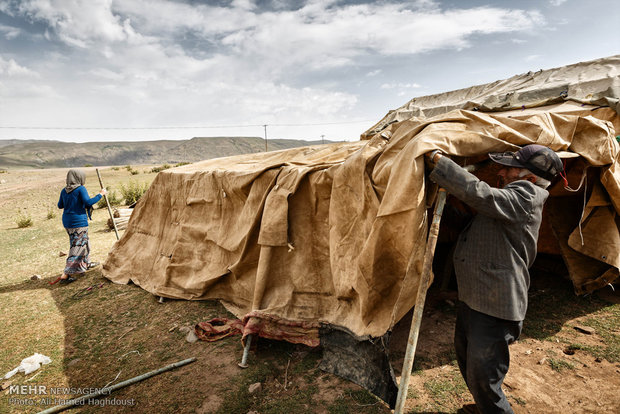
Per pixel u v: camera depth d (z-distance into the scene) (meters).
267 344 3.85
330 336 3.43
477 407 2.47
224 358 3.66
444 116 2.85
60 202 6.45
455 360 3.27
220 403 2.98
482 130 2.67
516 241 2.12
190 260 5.51
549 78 6.84
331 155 4.76
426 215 2.49
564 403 2.63
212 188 5.38
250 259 4.57
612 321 3.66
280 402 2.92
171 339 4.18
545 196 2.19
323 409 2.79
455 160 2.57
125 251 6.73
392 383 2.75
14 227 12.98
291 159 5.30
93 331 4.53
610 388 2.73
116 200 16.28
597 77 5.80
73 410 3.04
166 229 6.23
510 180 2.31
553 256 5.22
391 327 2.67
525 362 3.17
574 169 3.59
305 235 4.00
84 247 6.54
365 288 2.93
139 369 3.62
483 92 8.20
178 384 3.29
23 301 5.65
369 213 3.05
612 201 3.49
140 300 5.43
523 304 2.15
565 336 3.51
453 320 4.00
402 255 2.66
